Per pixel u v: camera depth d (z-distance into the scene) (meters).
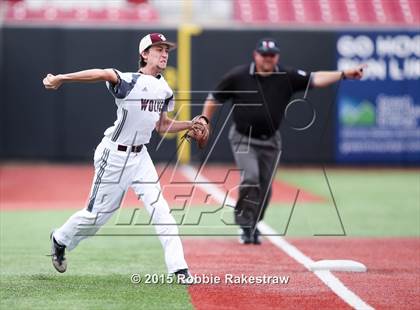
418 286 24.91
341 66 69.44
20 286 24.58
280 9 77.38
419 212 44.53
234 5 77.31
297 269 27.64
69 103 69.06
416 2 78.62
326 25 71.69
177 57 68.25
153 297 23.02
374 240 34.88
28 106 69.12
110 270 27.36
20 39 68.81
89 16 76.25
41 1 76.44
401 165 70.56
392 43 69.50
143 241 33.88
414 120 70.25
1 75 68.94
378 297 23.28
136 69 68.56
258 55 32.06
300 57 69.31
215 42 68.62
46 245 32.91
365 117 69.94
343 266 27.30
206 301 22.53
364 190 54.81
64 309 21.56
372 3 78.38
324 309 21.73
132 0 77.12
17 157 69.69
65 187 55.53
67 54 68.62
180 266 24.17
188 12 73.50
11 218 41.31
